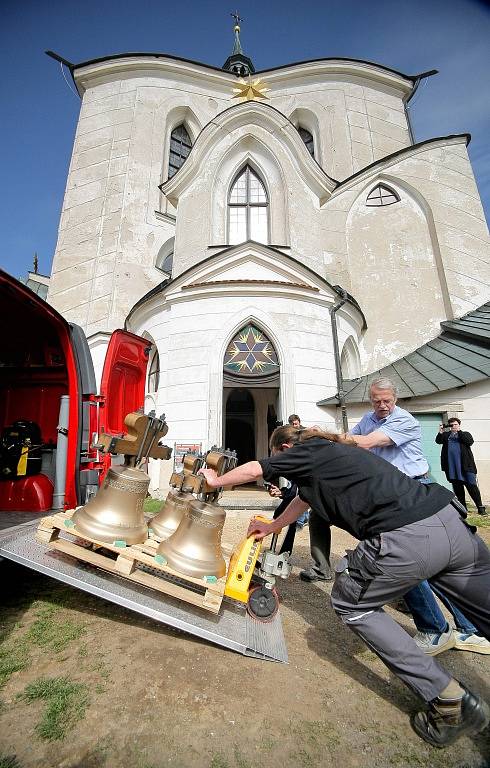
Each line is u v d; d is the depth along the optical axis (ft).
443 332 41.42
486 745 6.02
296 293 32.89
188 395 30.55
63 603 10.34
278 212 40.60
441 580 6.50
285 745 5.79
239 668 7.72
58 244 52.26
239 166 42.06
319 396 31.81
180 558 8.55
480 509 23.94
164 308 34.30
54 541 9.12
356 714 6.59
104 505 9.05
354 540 19.10
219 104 63.62
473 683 7.61
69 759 5.36
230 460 8.91
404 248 47.65
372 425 10.87
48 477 15.74
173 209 56.54
